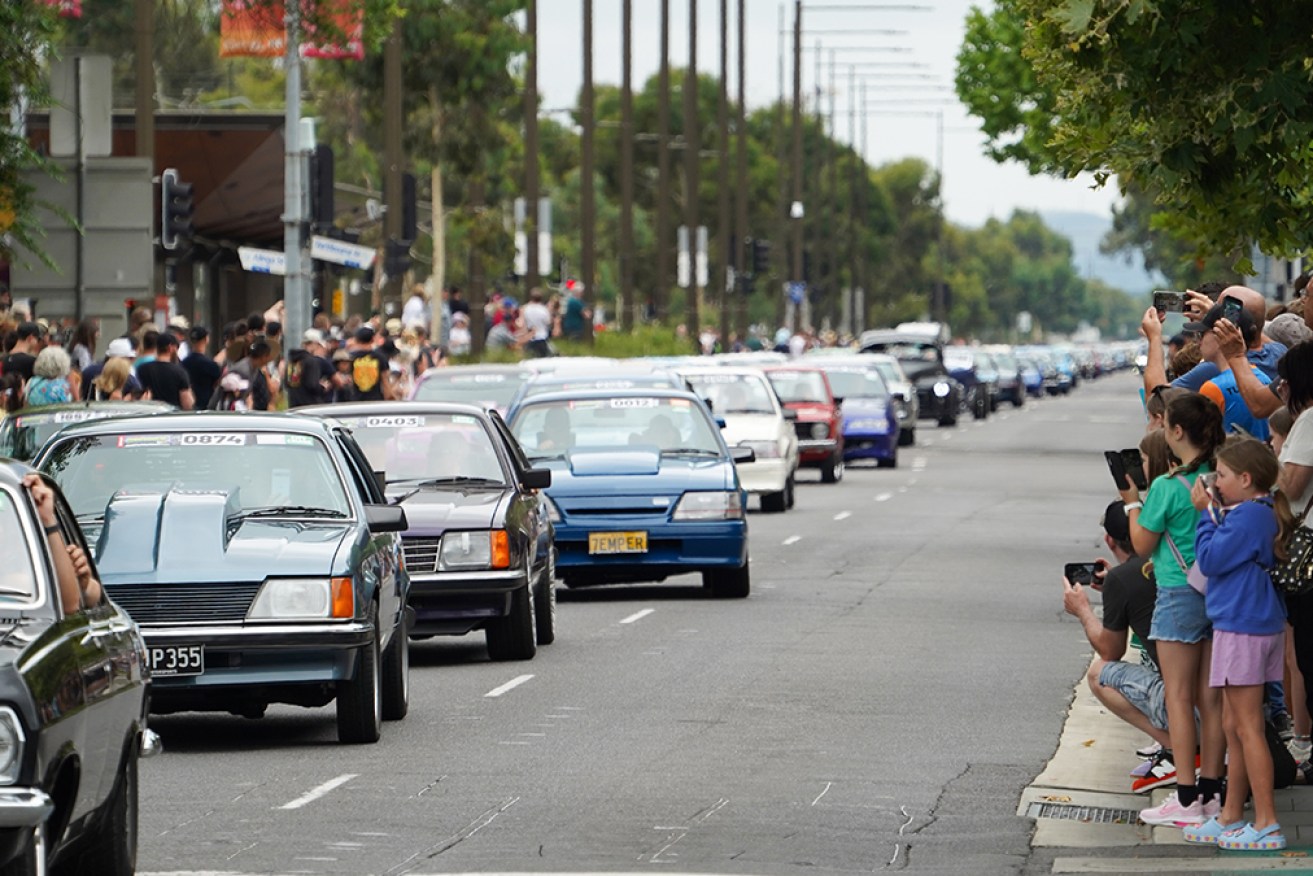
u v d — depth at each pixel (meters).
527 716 38.03
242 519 35.41
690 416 58.12
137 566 33.84
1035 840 28.02
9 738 20.88
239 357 74.19
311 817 29.31
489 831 28.41
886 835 28.31
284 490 36.47
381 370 77.31
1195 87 33.75
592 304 161.88
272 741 35.69
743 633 49.47
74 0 70.56
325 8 86.56
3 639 22.12
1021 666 44.03
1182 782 28.30
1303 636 29.66
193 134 128.62
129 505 34.88
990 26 114.44
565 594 58.53
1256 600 27.06
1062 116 38.81
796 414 103.06
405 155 167.88
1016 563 66.00
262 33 90.69
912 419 137.38
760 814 29.58
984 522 81.31
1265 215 35.69
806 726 36.88
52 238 66.56
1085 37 33.06
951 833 28.47
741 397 87.81
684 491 55.06
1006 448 136.50
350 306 191.25
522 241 168.50
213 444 36.88
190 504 34.88
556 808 29.95
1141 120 35.78
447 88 165.88
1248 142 33.34
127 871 24.62
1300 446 28.88
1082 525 80.06
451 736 36.03
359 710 34.94
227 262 148.00
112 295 66.75
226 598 33.91
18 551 23.97
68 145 66.44
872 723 37.19
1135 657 43.09
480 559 44.06
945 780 32.09
